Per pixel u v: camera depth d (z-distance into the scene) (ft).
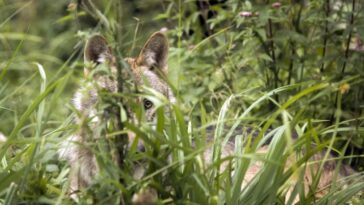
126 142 23.34
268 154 25.12
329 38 40.88
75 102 33.40
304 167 25.35
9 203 23.93
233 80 42.32
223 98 39.91
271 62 41.75
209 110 41.45
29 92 38.34
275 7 40.83
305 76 42.96
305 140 25.46
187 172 24.13
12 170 26.43
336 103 39.22
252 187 25.76
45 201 24.00
